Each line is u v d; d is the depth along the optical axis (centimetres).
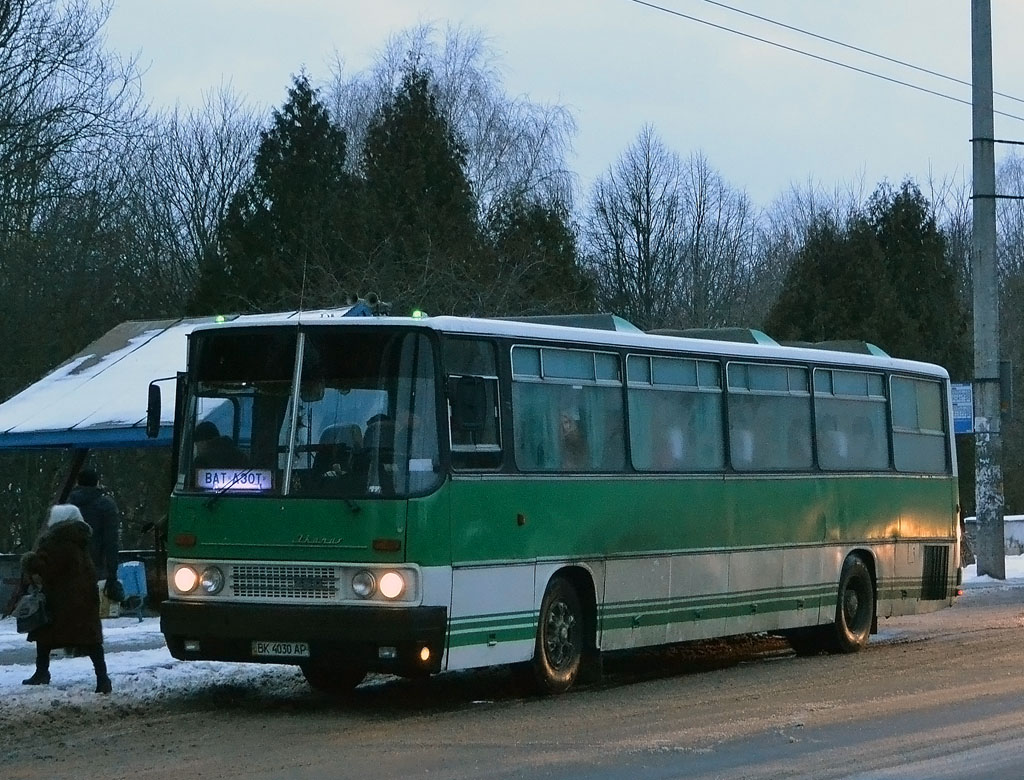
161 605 1240
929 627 2031
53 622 1298
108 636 1825
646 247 5953
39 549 1305
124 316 3919
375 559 1183
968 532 3503
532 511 1307
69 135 3216
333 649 1182
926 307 3950
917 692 1338
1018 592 2614
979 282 2861
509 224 3666
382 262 3222
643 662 1672
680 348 1530
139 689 1338
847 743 1066
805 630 1759
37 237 3347
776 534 1644
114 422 2111
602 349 1425
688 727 1142
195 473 1252
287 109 3503
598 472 1397
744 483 1598
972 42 2825
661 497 1474
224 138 4838
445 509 1209
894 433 1877
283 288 3206
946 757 1010
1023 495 5212
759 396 1644
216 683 1386
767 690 1373
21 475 3312
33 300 3309
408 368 1219
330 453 1214
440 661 1194
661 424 1494
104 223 3719
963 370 3956
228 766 986
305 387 1234
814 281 3819
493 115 4388
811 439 1722
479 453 1258
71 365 2406
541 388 1342
